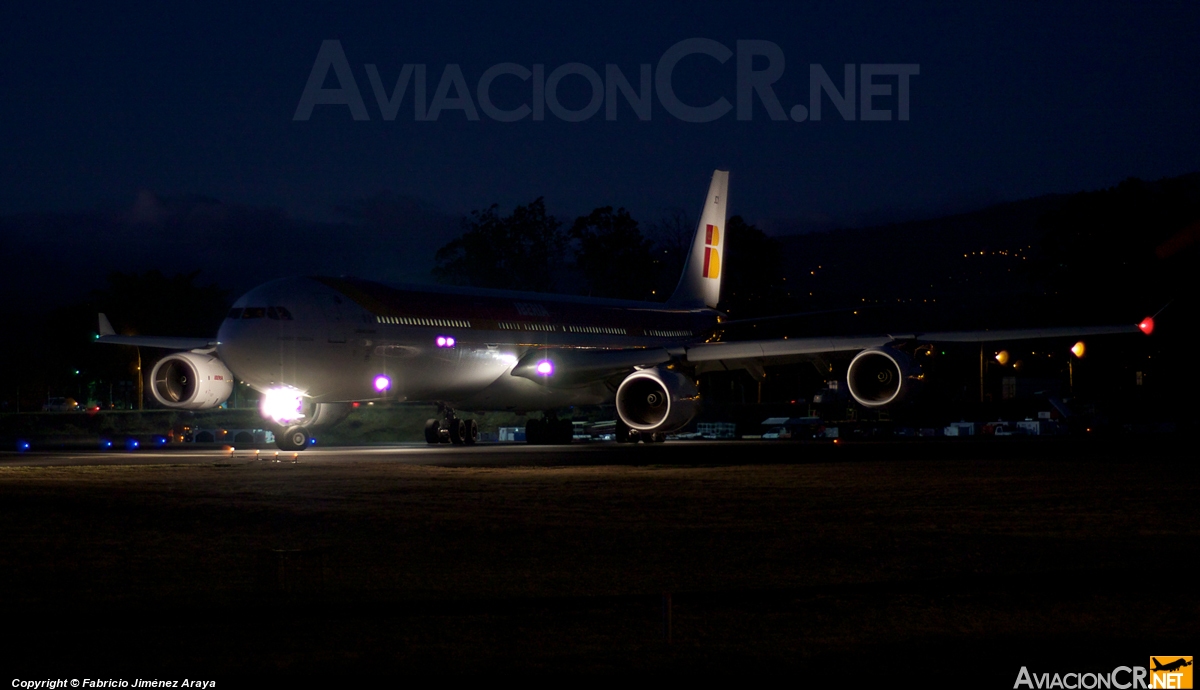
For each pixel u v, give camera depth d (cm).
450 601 3469
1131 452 12675
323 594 4291
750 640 3631
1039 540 5591
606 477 9150
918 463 10788
